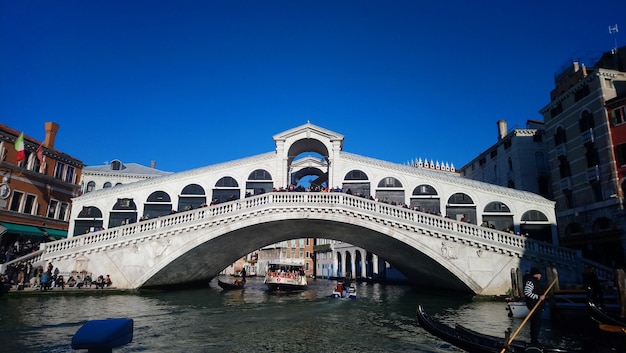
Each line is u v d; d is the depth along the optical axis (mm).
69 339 10523
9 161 25297
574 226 27125
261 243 29047
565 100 28422
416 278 31844
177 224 21719
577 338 11820
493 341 8281
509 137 34875
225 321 14367
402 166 28453
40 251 21391
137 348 10148
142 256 21562
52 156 28969
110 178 39625
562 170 28688
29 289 19406
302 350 10203
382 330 13047
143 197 27922
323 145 29641
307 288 34250
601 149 24875
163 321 14008
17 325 12188
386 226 21719
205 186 28094
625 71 27375
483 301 20828
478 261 21234
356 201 22203
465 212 27203
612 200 23797
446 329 9273
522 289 16922
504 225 26922
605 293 14047
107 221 27578
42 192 27859
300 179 37625
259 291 28953
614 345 8094
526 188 32562
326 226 24141
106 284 21078
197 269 27188
